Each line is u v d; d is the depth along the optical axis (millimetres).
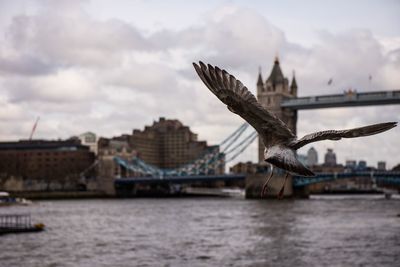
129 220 119188
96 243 75750
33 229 91938
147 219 121688
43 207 180750
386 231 86812
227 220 114688
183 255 63719
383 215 124250
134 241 78250
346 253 63375
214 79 8469
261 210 150250
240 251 66250
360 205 178375
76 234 87750
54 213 146000
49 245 73125
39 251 67438
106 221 116500
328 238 78062
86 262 59344
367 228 92125
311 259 59500
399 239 75938
